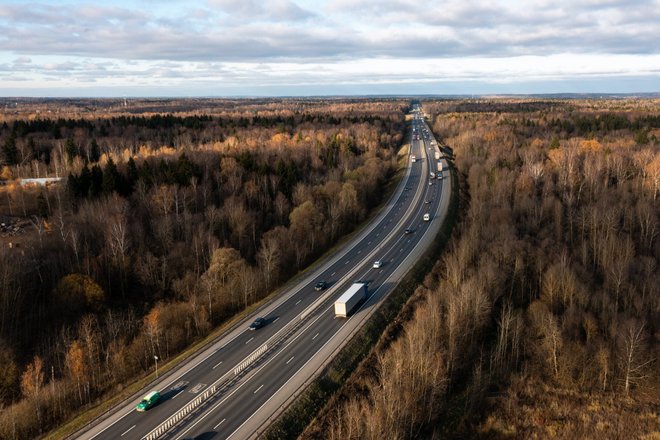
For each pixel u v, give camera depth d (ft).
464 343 278.26
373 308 295.28
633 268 354.74
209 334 290.76
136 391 223.30
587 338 287.07
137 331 293.02
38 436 209.46
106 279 328.49
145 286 337.31
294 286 337.52
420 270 353.72
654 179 478.18
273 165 547.08
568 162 543.80
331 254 395.34
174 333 279.08
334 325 276.62
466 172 637.30
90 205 387.14
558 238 407.64
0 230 367.04
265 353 249.96
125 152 572.92
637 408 248.11
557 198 488.44
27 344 274.57
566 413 245.24
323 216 433.07
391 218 478.18
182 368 240.32
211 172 496.64
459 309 276.00
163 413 205.67
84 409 225.97
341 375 233.55
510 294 330.54
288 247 377.71
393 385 212.23
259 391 217.15
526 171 540.93
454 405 241.96
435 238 413.59
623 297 328.49
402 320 289.94
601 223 416.46
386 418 195.21
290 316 291.79
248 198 457.27
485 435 230.27
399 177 635.25
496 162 583.17
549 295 320.09
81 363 245.86
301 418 203.21
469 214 455.63
